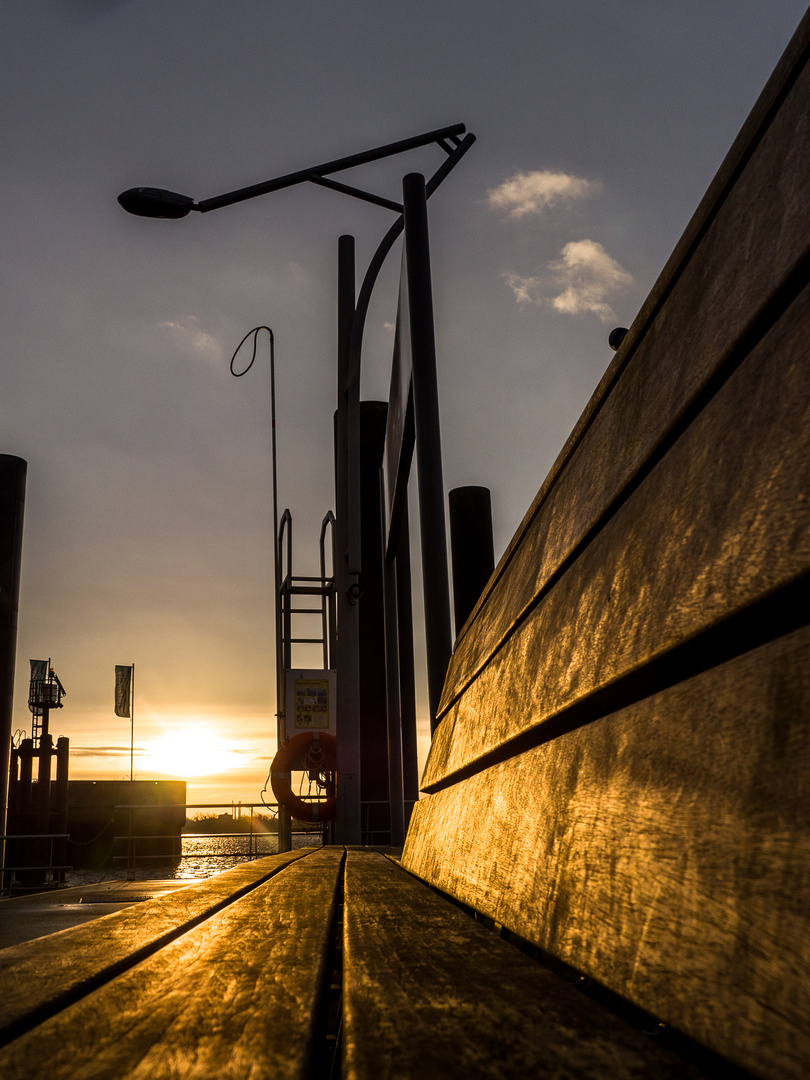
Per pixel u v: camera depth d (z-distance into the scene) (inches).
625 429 51.5
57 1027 30.1
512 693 67.1
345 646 351.3
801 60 35.7
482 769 82.6
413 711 522.0
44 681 1819.6
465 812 80.0
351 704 347.3
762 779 24.0
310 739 528.7
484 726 79.1
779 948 20.5
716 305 39.4
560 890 40.1
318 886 94.9
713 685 29.4
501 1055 23.8
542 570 67.9
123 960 43.4
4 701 666.8
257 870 131.5
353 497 349.4
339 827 339.9
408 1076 22.1
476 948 45.6
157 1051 26.6
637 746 35.3
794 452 27.2
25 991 35.2
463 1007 30.4
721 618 27.9
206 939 53.1
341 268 380.8
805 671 23.3
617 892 32.4
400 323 301.4
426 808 125.3
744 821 24.3
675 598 33.4
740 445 32.2
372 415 561.0
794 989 19.4
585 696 42.3
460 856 74.6
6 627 673.6
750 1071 19.6
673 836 28.7
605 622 43.3
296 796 516.7
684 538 35.1
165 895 84.8
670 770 30.9
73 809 2265.0
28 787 1780.3
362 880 104.2
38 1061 25.8
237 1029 29.2
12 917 163.5
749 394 32.6
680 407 40.4
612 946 31.0
